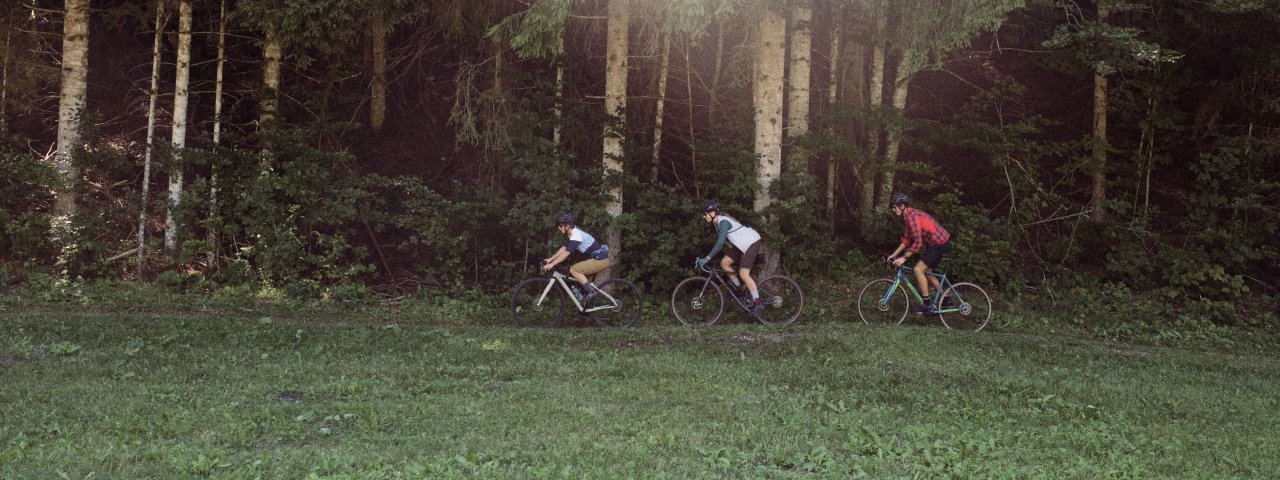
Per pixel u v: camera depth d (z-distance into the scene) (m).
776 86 13.48
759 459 5.55
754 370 8.38
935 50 13.22
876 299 12.21
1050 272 15.27
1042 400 7.53
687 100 17.28
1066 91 19.22
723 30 16.73
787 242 13.75
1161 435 6.63
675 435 5.95
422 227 13.93
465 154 16.70
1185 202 17.34
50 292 11.77
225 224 13.58
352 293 12.94
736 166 13.77
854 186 17.48
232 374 7.36
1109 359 9.88
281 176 13.70
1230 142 15.83
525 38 11.83
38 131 16.22
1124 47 14.21
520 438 5.74
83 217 13.18
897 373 8.37
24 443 5.00
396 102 18.36
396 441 5.60
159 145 13.47
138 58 16.66
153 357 7.86
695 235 13.60
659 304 13.32
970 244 14.52
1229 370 9.68
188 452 5.06
